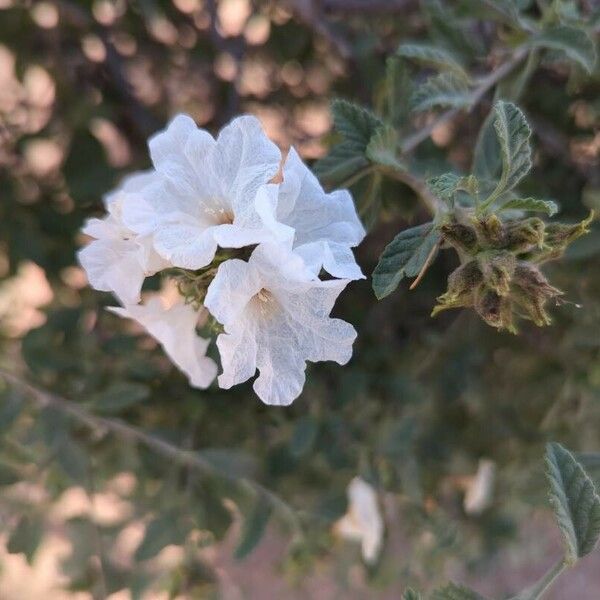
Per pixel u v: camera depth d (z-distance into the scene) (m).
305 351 0.26
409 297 0.46
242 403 0.43
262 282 0.26
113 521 0.46
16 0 0.42
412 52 0.32
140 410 0.42
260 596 0.63
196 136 0.27
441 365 0.45
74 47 0.44
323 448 0.42
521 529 0.59
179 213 0.27
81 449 0.40
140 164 0.44
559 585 0.76
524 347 0.46
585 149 0.42
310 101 0.48
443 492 0.53
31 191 0.42
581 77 0.37
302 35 0.46
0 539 0.47
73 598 0.45
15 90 0.44
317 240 0.27
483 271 0.25
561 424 0.48
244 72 0.47
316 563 0.53
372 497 0.46
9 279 0.43
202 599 0.49
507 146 0.25
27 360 0.39
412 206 0.34
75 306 0.41
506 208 0.25
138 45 0.46
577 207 0.42
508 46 0.35
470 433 0.48
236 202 0.26
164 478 0.42
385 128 0.30
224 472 0.40
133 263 0.27
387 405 0.45
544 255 0.25
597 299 0.42
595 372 0.45
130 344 0.41
